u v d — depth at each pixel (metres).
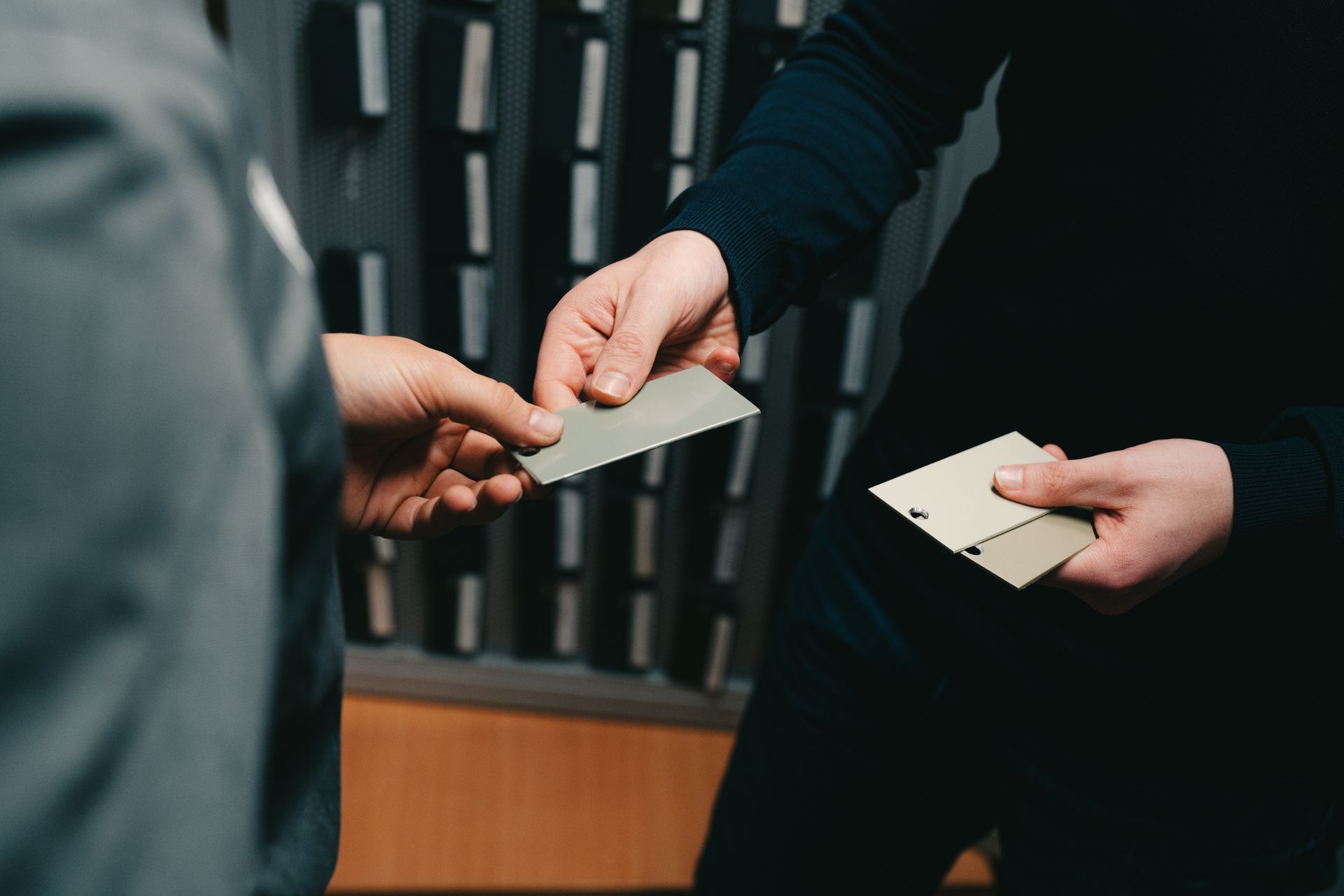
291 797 0.30
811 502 1.52
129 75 0.19
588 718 1.73
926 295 0.73
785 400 1.50
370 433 0.57
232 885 0.20
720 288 0.65
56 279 0.17
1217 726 0.61
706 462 1.50
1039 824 0.69
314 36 1.27
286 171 1.38
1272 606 0.58
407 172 1.38
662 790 1.60
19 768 0.17
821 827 0.81
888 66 0.71
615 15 1.29
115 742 0.18
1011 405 0.65
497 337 1.50
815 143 0.70
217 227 0.19
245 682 0.20
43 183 0.17
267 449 0.20
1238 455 0.53
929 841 0.83
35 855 0.17
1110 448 0.62
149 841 0.19
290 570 0.25
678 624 1.63
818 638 0.77
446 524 0.61
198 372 0.18
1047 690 0.65
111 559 0.18
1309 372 0.55
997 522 0.56
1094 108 0.58
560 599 1.63
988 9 0.67
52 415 0.17
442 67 1.27
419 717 1.69
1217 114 0.53
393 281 1.45
